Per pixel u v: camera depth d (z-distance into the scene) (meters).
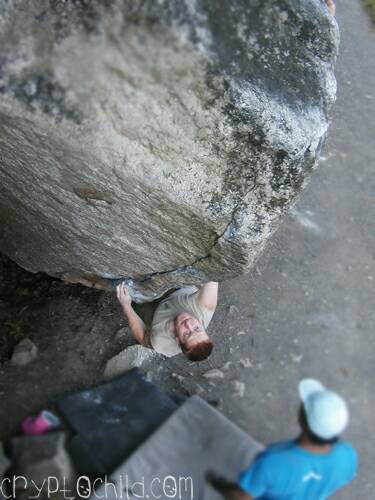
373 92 4.70
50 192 2.45
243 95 2.09
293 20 2.40
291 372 2.31
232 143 2.15
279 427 2.12
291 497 1.81
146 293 2.87
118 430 2.10
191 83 1.98
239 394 2.27
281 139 2.20
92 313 2.88
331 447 1.81
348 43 5.18
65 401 2.20
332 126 4.17
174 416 2.10
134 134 2.06
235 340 2.52
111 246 2.66
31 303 2.92
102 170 2.18
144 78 1.93
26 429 2.10
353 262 3.07
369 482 1.99
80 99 1.97
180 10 1.88
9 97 1.97
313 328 2.53
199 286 2.75
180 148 2.11
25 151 2.22
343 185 3.67
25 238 2.87
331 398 1.82
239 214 2.31
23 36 1.93
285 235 3.06
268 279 2.78
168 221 2.37
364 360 2.35
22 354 2.54
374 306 2.73
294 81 2.31
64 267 2.95
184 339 2.52
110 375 2.47
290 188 2.32
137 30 1.86
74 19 1.89
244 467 1.92
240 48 2.11
